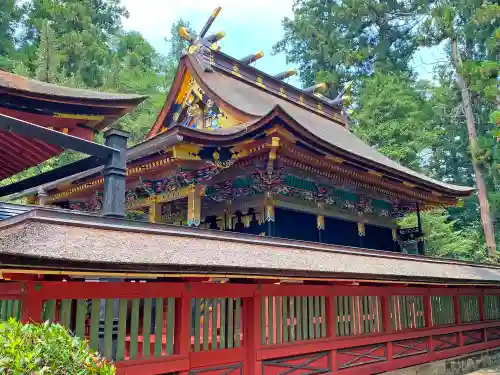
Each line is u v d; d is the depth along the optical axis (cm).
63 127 835
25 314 511
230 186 1287
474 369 1452
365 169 1345
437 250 2958
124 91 3628
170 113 1567
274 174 1177
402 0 4181
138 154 1104
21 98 755
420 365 1213
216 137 1055
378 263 1071
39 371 345
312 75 4694
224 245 730
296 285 888
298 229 1345
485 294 1636
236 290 769
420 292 1265
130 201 1365
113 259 500
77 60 3509
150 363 627
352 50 4169
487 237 2994
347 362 984
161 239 642
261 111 1365
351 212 1566
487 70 2530
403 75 4012
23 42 4381
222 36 1636
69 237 522
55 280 545
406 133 3209
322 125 1870
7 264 426
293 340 870
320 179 1371
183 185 1193
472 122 3133
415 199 1761
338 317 982
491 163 2953
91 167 734
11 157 941
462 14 3503
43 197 1507
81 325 567
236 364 773
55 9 4138
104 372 386
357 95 4156
